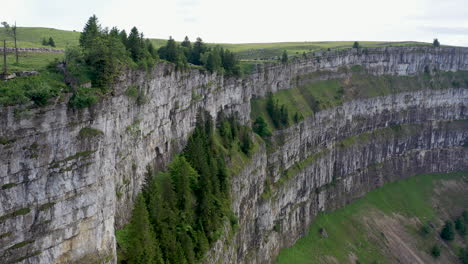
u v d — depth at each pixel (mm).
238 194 105812
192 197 84125
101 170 54375
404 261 159875
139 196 65750
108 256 55594
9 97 43844
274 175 139500
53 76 51344
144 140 77375
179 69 93438
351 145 195875
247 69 161375
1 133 43094
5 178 43750
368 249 161125
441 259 166000
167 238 69188
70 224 50094
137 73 71438
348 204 187125
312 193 168375
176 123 93938
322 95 193750
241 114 133750
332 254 150875
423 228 180250
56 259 49031
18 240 45219
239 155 115438
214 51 119250
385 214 187750
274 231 133750
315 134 173750
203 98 108375
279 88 176375
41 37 128250
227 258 89500
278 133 149125
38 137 46125
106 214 55906
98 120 53438
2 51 73875
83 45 59969
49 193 47594
